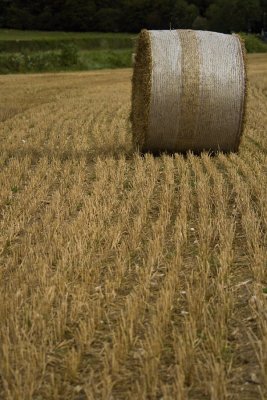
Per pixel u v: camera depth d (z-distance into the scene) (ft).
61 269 20.27
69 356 14.78
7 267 21.13
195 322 16.33
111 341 16.17
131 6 255.70
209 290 18.84
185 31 38.01
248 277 20.39
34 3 250.37
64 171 35.42
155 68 36.83
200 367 14.20
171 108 37.29
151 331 15.98
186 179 32.78
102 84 99.09
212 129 37.93
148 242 23.82
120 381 14.32
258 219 26.20
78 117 59.77
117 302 18.49
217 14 267.59
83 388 14.08
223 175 34.55
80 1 249.14
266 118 55.42
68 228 24.36
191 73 36.91
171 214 27.63
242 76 37.45
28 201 29.48
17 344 15.43
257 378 14.28
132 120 43.70
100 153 41.68
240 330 16.70
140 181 32.37
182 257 22.25
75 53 158.81
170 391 13.80
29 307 17.47
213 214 27.30
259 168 34.76
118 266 20.43
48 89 90.02
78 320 17.08
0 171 36.96
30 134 50.47
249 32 275.18
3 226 25.81
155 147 38.99
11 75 124.67
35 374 14.10
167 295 17.70
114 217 27.14
